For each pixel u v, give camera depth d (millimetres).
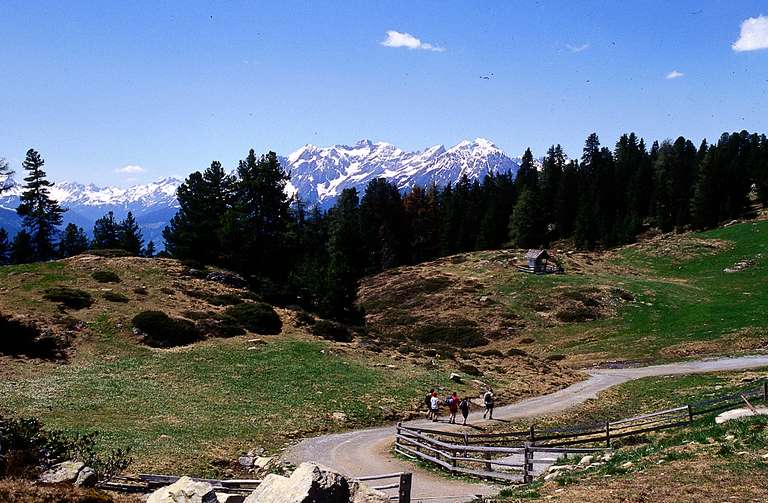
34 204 91750
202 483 11812
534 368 60062
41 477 13742
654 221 147750
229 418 35844
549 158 172250
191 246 77562
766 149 160250
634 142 191000
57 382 38469
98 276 59531
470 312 90875
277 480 11172
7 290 53469
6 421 16109
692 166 158500
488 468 26484
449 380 50844
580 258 118938
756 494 13461
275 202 83500
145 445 28500
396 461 29594
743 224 125000
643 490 14664
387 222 142000
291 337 55844
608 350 68188
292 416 37906
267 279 72875
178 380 41969
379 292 108625
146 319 50062
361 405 41656
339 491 11070
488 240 140250
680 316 77188
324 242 136125
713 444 18578
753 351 58219
